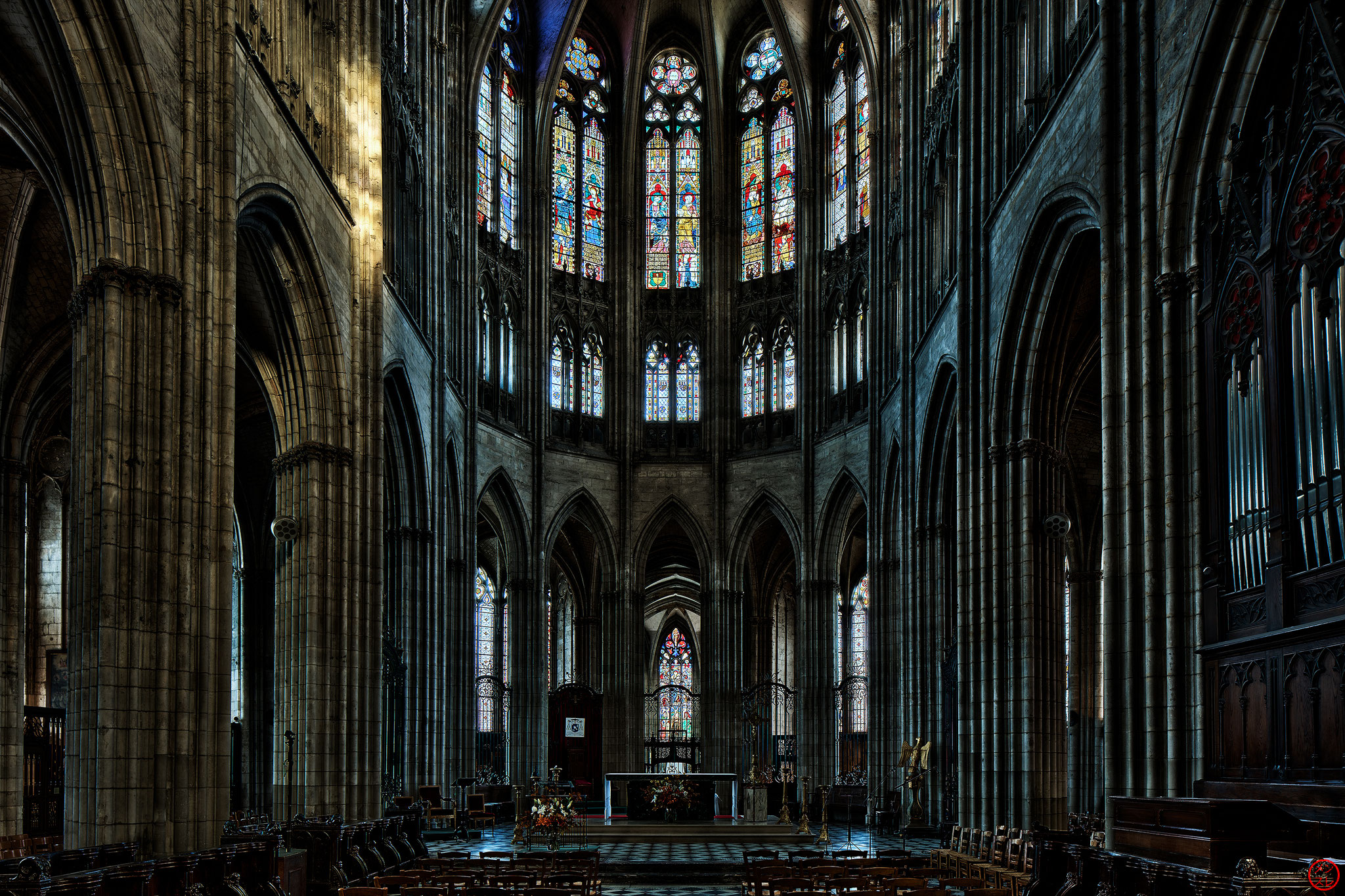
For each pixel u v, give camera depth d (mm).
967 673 34375
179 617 20484
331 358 30828
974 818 33281
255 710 43531
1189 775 20250
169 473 20469
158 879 15469
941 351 39344
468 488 48219
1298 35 17547
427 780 41781
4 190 28328
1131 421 22047
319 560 30406
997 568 32656
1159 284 21531
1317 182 15398
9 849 23875
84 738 19281
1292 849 13828
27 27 20000
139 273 20203
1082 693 47062
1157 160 22078
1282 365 16078
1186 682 20453
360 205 34062
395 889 18500
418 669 41094
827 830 36469
